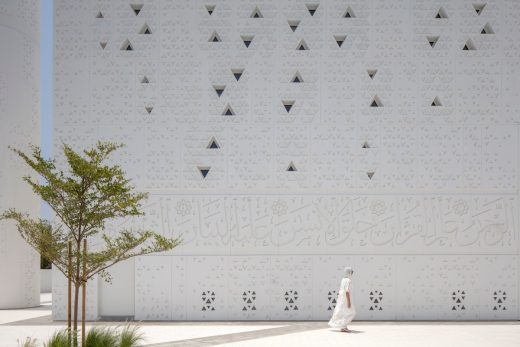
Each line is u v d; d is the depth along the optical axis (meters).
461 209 15.59
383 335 12.28
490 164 15.72
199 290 15.30
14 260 19.08
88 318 15.17
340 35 15.94
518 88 15.91
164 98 15.73
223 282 15.34
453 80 15.87
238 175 15.58
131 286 15.49
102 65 15.76
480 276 15.45
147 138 15.64
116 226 15.41
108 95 15.71
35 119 20.27
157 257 15.38
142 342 11.17
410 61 15.88
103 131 15.64
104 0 15.88
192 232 15.42
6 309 18.75
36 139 20.31
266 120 15.70
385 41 15.92
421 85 15.83
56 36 15.78
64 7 15.84
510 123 15.84
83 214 10.06
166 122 15.67
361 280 15.36
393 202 15.55
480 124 15.80
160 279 15.33
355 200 15.54
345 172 15.60
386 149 15.68
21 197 19.28
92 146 15.56
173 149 15.63
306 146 15.65
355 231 15.46
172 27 15.88
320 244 15.42
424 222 15.52
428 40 16.19
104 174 9.76
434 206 15.58
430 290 15.39
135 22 15.88
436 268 15.44
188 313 15.25
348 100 15.78
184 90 15.75
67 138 15.63
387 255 15.42
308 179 15.57
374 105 16.16
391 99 15.80
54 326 14.01
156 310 15.25
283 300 15.29
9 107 19.08
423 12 16.00
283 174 15.58
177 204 15.48
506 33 16.03
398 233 15.48
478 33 16.00
